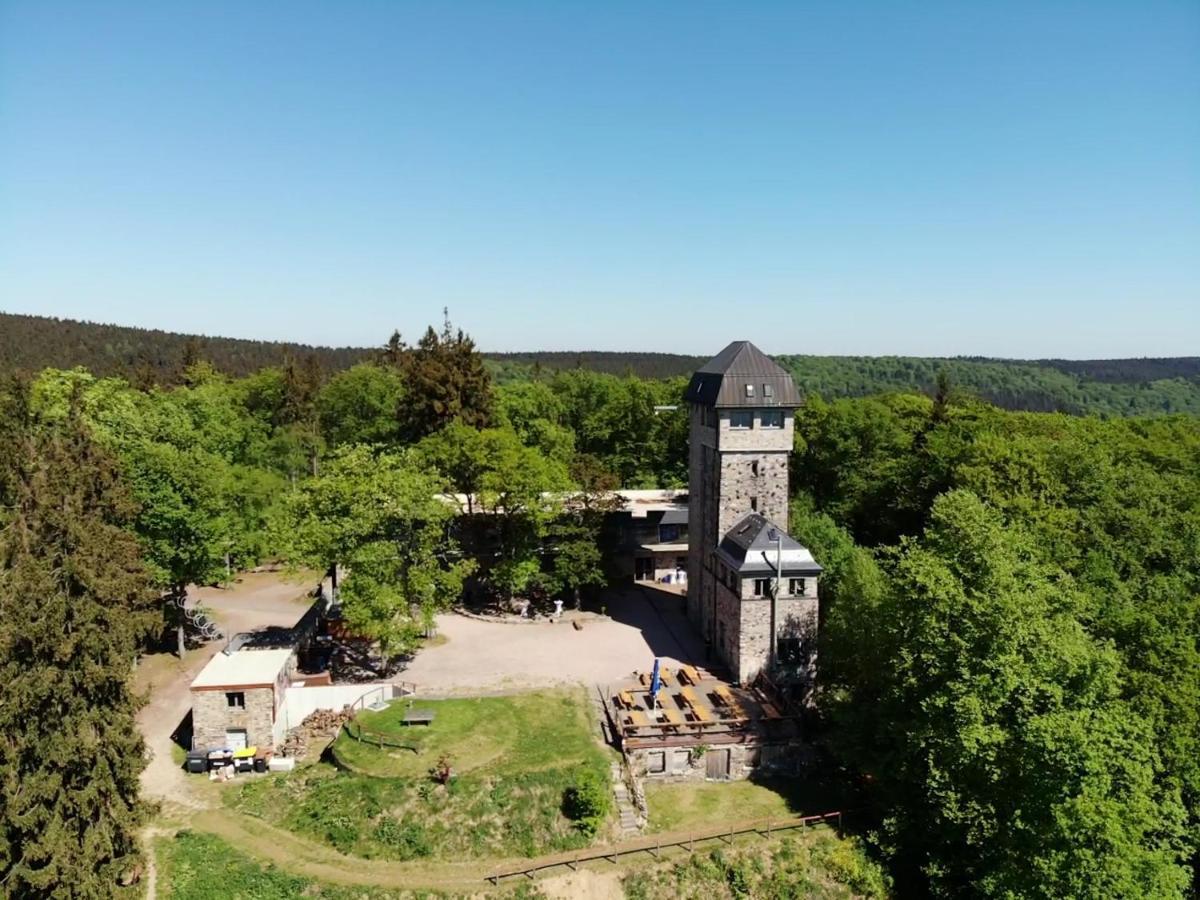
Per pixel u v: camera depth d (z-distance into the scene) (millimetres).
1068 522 55250
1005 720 37062
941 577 39250
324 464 58812
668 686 50812
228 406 98875
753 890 37625
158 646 58781
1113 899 32906
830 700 47875
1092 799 33156
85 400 67250
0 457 47062
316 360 152750
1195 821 38281
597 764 42438
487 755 42312
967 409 90688
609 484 66000
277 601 69438
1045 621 38000
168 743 46531
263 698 44625
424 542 53281
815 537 59250
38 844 29594
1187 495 62281
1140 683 39531
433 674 52438
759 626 50562
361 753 42844
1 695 29359
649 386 108438
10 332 187750
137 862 34312
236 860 36969
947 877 37562
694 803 42469
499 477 60750
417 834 38500
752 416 55656
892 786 40156
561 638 59375
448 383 90125
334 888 35906
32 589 29750
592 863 38062
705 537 59312
